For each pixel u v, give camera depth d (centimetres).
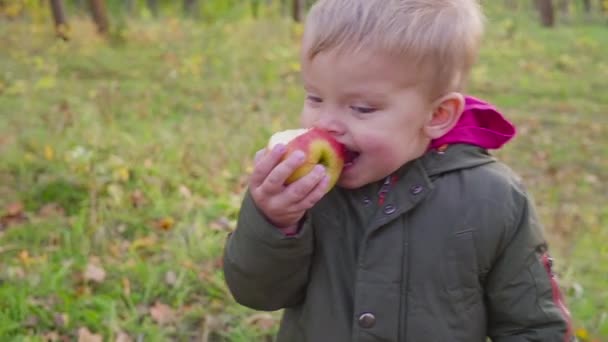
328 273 158
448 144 158
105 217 404
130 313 317
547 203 523
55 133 522
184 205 425
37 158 479
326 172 144
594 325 330
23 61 870
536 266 158
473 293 155
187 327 312
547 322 158
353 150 148
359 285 153
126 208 416
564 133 755
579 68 1198
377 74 141
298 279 160
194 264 362
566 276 373
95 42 1038
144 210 418
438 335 153
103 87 758
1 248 362
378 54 140
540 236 159
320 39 143
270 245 148
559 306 161
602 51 1400
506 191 155
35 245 372
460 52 147
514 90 976
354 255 157
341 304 157
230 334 305
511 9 2467
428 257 152
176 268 353
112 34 1086
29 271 340
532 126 775
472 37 149
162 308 319
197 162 503
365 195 157
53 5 1049
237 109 686
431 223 153
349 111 146
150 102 711
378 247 153
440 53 143
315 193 143
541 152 667
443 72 145
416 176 154
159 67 914
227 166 504
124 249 378
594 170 630
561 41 1521
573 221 474
